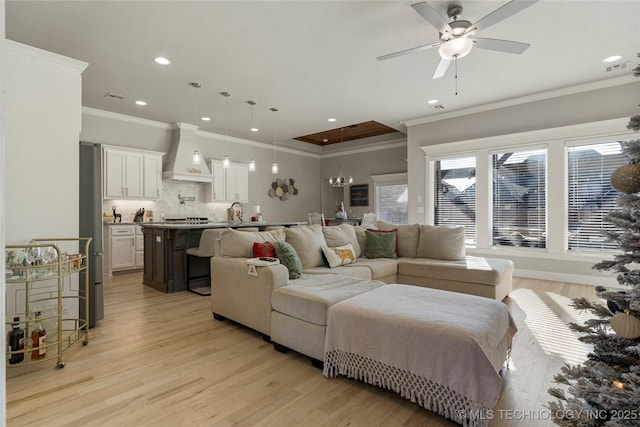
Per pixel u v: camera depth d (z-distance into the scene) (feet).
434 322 5.84
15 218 8.23
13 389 6.39
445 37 9.12
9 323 7.78
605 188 14.62
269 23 9.96
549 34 10.59
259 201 27.22
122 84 14.76
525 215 16.83
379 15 9.60
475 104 17.69
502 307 6.97
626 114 14.05
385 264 12.93
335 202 32.91
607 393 3.75
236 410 5.77
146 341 8.80
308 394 6.29
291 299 7.89
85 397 6.14
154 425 5.37
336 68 13.16
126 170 19.03
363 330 6.43
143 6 9.09
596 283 14.76
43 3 8.91
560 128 15.44
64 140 9.03
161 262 14.53
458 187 19.03
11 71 8.20
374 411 5.78
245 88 15.31
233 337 9.14
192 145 21.83
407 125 20.95
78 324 9.15
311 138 28.22
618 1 8.88
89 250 9.80
